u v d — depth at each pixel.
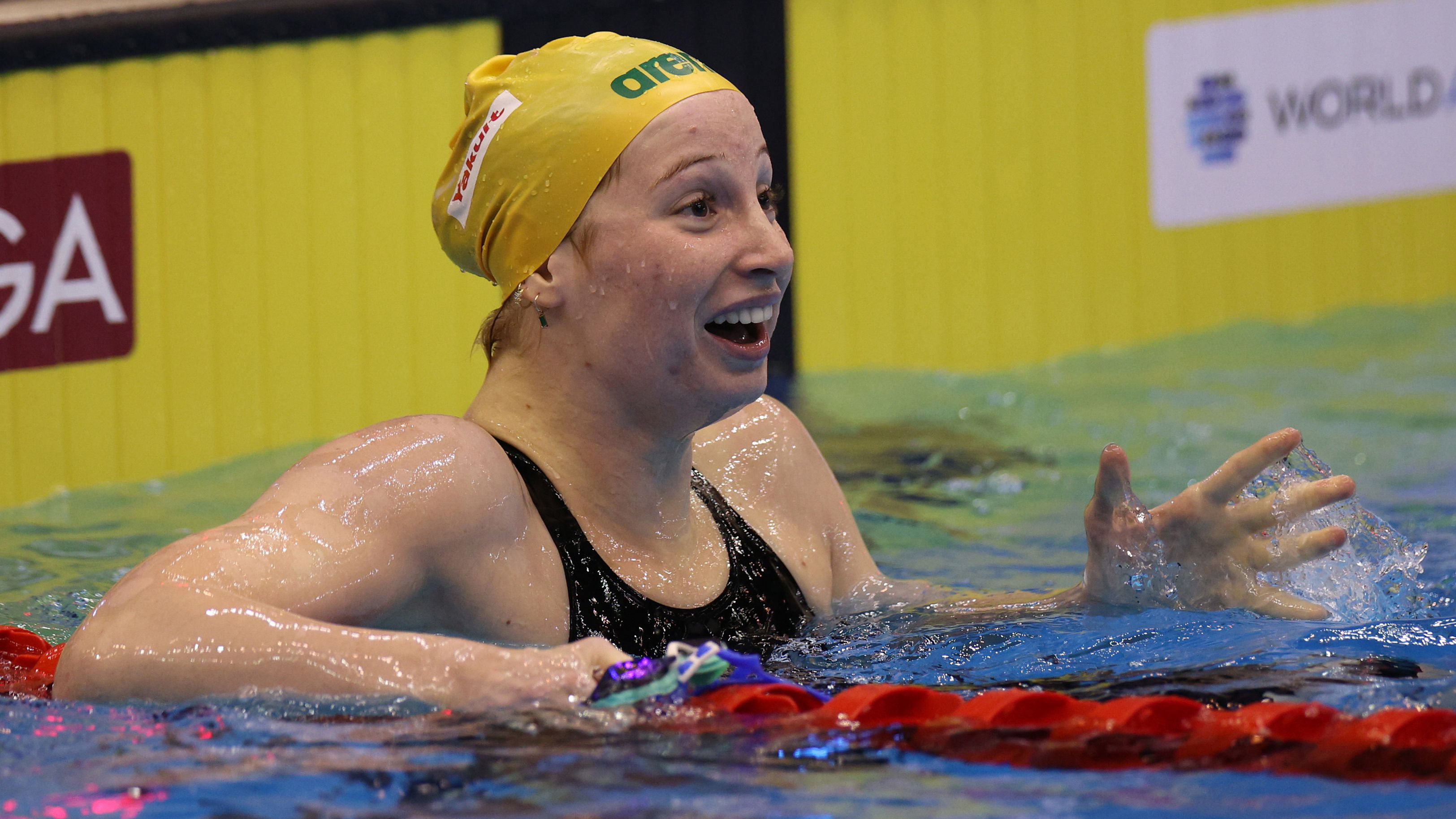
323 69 16.48
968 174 19.09
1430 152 21.42
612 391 6.77
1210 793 4.86
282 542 6.04
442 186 7.41
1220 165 20.42
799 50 18.27
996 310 19.34
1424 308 21.42
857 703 5.53
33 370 15.50
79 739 5.46
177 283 16.09
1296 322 20.95
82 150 15.66
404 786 4.94
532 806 4.74
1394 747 5.18
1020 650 7.04
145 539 11.90
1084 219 19.73
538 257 6.76
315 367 16.69
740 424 8.23
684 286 6.49
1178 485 12.80
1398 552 7.91
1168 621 7.39
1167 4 19.91
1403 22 21.19
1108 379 18.17
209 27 16.00
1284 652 6.83
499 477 6.59
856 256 18.73
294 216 16.50
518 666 5.73
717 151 6.59
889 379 18.28
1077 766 5.11
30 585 9.77
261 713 5.67
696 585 7.11
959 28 18.88
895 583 8.30
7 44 15.30
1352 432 14.75
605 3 17.36
